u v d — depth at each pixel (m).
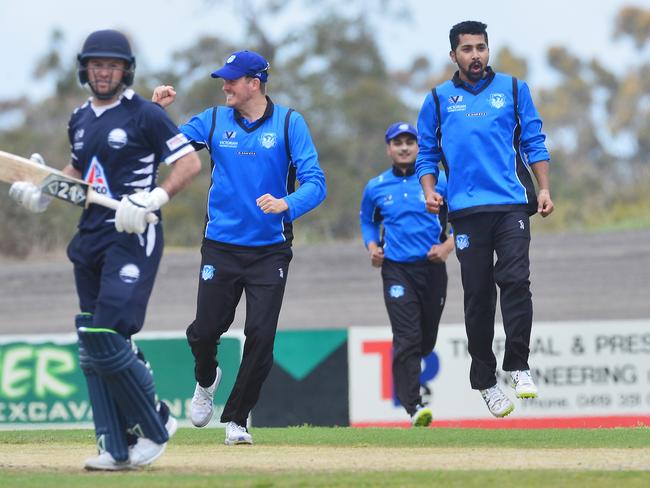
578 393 42.94
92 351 19.11
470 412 42.47
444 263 35.59
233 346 41.94
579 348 43.06
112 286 19.28
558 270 68.25
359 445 26.06
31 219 87.25
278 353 43.84
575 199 116.19
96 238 19.66
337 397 43.47
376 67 119.38
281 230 26.02
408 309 35.03
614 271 67.25
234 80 25.77
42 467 20.94
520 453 23.58
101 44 19.39
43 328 64.19
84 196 19.36
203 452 24.33
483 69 26.89
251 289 25.91
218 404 41.81
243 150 25.84
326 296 66.50
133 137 19.69
